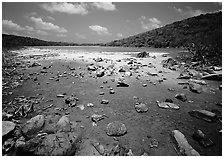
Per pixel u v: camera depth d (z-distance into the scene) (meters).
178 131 4.05
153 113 5.12
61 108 5.38
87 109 5.32
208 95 6.63
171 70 10.42
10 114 4.82
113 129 4.14
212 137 4.08
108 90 6.94
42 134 3.86
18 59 14.27
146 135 4.07
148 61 13.11
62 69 10.35
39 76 8.97
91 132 4.17
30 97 6.28
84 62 12.40
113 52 21.20
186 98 6.16
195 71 10.16
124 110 5.27
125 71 9.69
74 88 7.18
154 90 7.02
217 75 8.59
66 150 3.39
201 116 4.89
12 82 7.99
